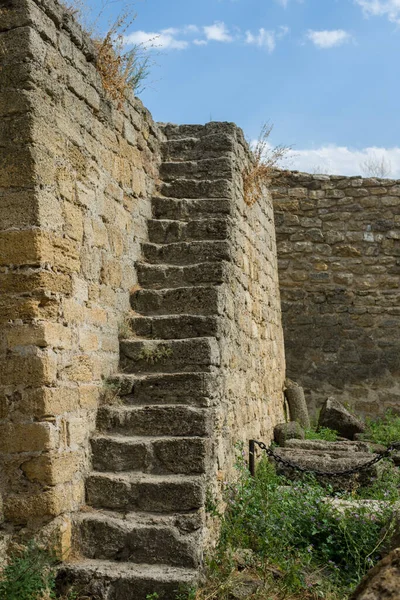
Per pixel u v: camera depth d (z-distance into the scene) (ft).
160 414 16.28
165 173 22.68
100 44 17.92
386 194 37.35
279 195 37.68
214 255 20.21
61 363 14.66
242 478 18.56
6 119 14.29
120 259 18.67
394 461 26.27
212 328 18.26
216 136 23.09
